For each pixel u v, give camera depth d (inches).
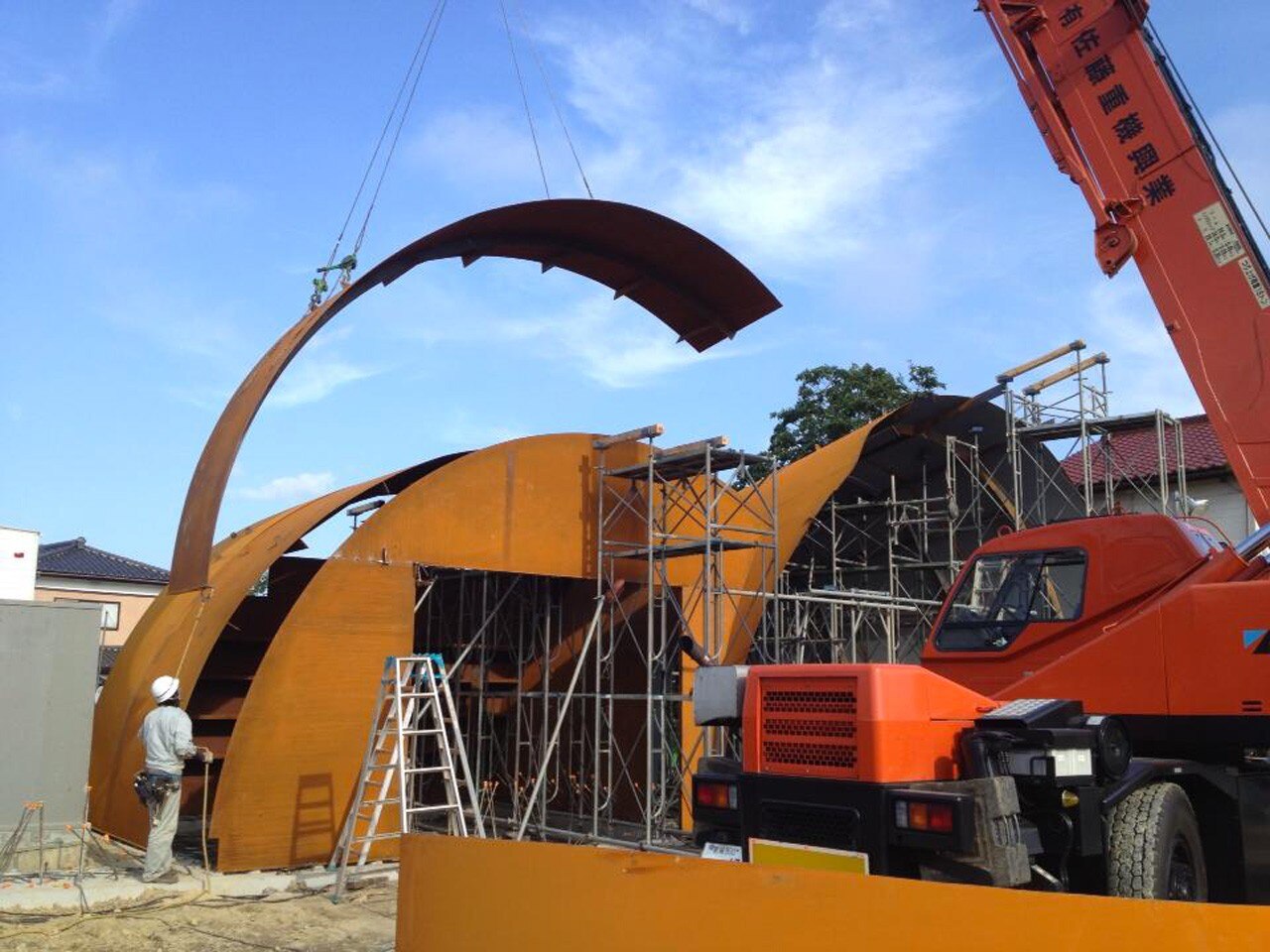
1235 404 303.0
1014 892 145.9
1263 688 263.1
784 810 222.4
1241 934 135.9
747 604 591.2
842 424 1168.2
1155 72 324.2
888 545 789.9
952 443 722.2
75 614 463.5
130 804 535.5
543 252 586.2
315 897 429.4
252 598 650.8
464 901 197.8
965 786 206.1
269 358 530.3
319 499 722.8
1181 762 263.6
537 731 692.7
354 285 501.7
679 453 552.1
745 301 617.9
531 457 571.8
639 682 637.9
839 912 156.7
